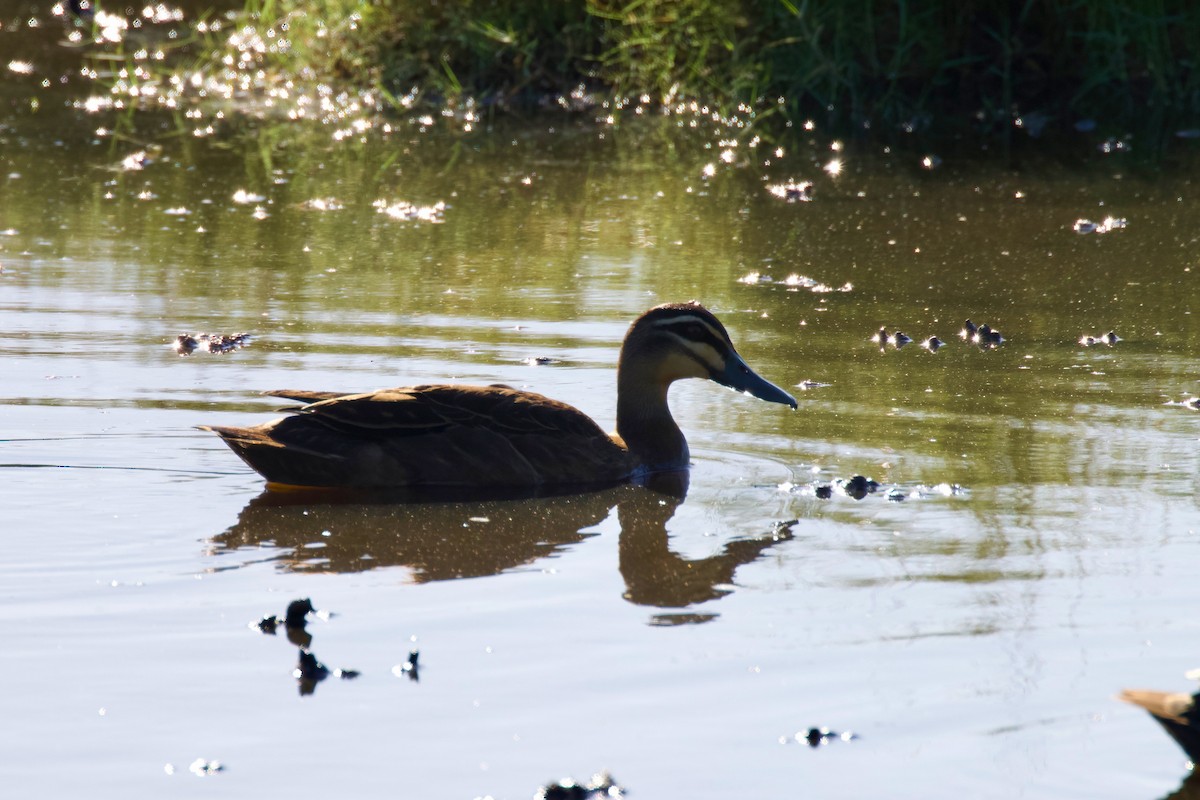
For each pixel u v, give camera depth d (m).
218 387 13.60
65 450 11.90
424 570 9.58
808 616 8.79
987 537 10.16
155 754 7.05
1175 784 6.86
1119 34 28.62
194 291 17.19
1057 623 8.64
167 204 21.95
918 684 7.85
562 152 26.14
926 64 28.91
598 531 10.49
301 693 7.70
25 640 8.30
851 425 12.87
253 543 10.06
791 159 25.62
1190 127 27.73
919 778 6.91
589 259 19.14
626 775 6.89
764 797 6.73
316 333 15.53
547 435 11.83
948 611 8.84
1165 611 8.80
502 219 21.42
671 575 9.51
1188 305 17.03
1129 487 11.16
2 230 20.05
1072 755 7.12
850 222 21.33
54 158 24.92
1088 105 29.05
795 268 18.83
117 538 10.06
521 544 10.17
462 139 27.16
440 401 11.83
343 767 6.95
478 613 8.82
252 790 6.73
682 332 12.32
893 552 9.91
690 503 11.20
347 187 23.39
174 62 33.16
